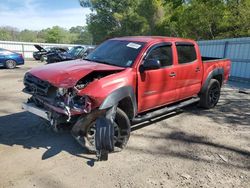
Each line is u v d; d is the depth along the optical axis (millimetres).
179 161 4168
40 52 25484
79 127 4016
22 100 7676
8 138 4832
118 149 4398
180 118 6328
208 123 6027
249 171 3939
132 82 4480
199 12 25766
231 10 23531
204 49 16625
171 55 5465
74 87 3830
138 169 3881
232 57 14359
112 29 58688
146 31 47312
